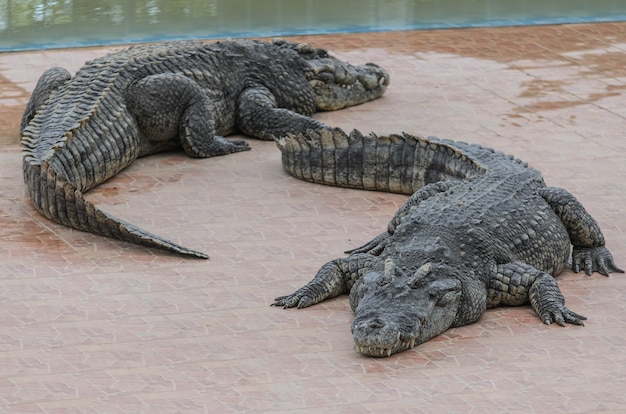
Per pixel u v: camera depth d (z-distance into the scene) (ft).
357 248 67.72
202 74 86.02
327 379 52.60
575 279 64.59
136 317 58.85
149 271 64.44
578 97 98.63
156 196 75.82
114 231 68.18
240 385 51.93
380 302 56.08
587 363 54.34
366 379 52.60
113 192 76.33
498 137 88.17
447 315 57.31
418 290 56.65
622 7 134.72
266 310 60.03
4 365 53.52
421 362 54.34
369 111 94.53
